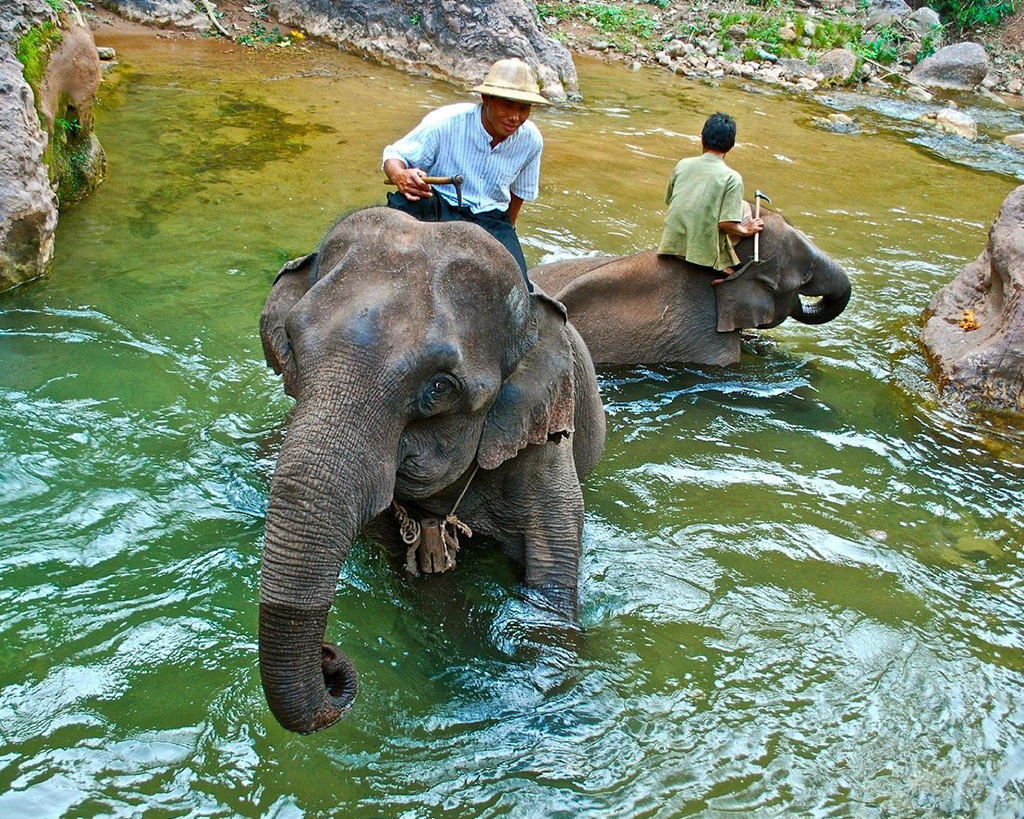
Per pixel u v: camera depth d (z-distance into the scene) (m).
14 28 6.29
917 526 4.57
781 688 3.49
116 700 3.08
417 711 3.21
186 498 4.04
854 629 3.82
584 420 4.23
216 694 3.14
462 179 3.42
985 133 12.37
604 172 8.76
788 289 5.84
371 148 8.55
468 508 3.74
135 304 5.53
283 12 12.60
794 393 5.64
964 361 5.78
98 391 4.67
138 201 6.97
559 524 3.74
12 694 3.06
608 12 15.01
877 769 3.19
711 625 3.76
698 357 5.82
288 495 2.45
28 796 2.74
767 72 13.91
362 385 2.58
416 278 2.77
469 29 11.41
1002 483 4.99
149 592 3.53
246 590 3.60
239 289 5.83
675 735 3.24
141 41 11.18
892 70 14.77
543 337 3.29
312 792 2.87
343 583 3.73
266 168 7.83
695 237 5.58
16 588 3.46
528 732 3.18
